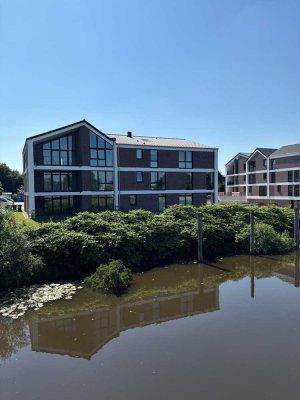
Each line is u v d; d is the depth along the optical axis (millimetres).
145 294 13672
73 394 6996
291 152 49875
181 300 12938
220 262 18766
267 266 18109
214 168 41031
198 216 18719
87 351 8938
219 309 11711
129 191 35938
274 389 6957
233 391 6910
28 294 13031
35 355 8828
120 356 8539
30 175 30641
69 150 32969
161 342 9258
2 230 13312
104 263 15266
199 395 6801
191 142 42812
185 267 17672
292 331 9727
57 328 10484
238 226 21906
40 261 13930
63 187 33312
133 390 7051
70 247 15039
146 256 17531
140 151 36719
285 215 24984
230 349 8711
